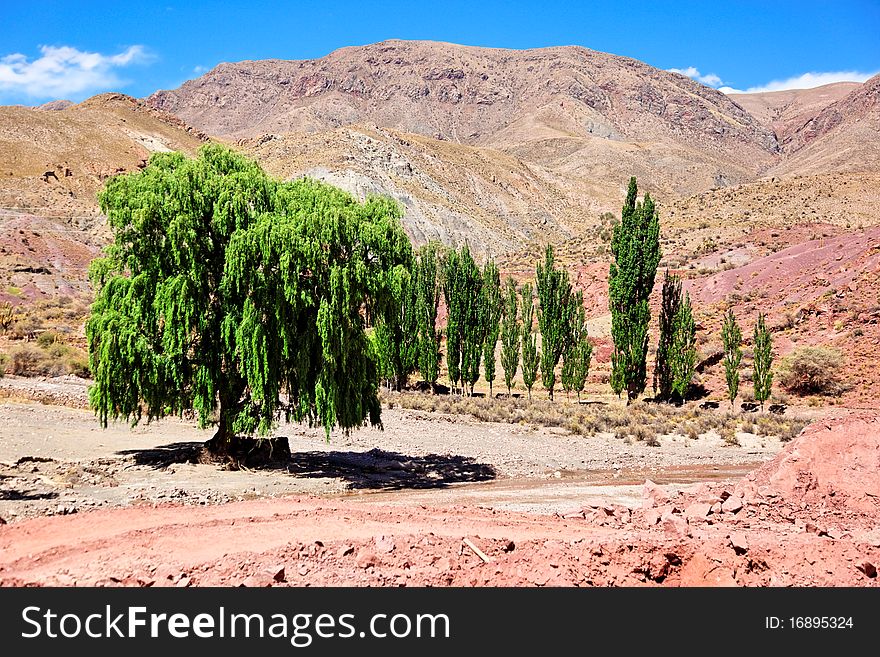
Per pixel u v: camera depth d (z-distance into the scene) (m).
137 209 21.09
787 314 56.78
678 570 10.70
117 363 21.02
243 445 23.31
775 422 39.81
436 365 53.78
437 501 18.95
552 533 13.28
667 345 49.81
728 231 91.88
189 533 12.04
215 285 21.88
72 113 169.25
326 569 10.16
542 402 47.78
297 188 23.45
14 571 9.90
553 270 50.59
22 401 30.02
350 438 30.30
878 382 43.56
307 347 21.56
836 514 14.91
